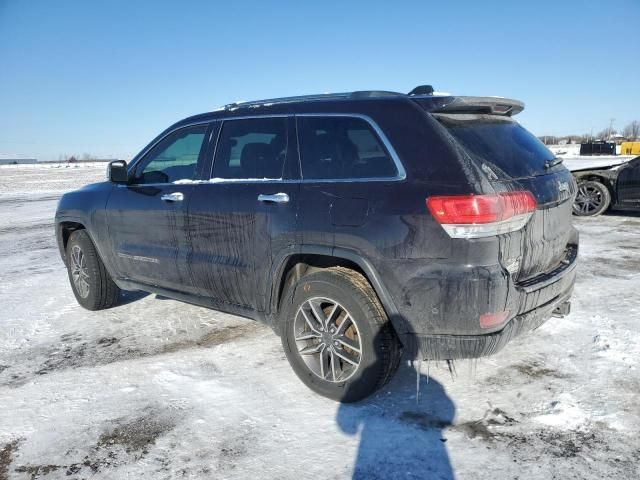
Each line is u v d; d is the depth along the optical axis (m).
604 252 6.66
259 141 3.50
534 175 2.99
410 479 2.36
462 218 2.53
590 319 4.14
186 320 4.71
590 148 41.72
